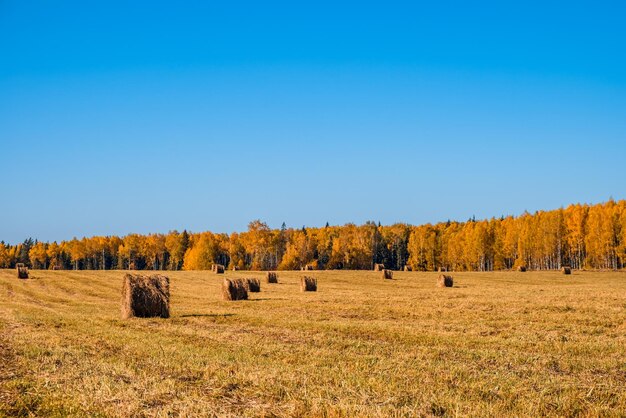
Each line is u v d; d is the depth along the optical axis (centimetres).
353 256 13038
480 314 2384
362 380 1086
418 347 1530
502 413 892
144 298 2441
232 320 2280
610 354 1465
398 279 6375
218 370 1184
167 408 905
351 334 1820
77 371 1191
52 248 15625
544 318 2217
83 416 872
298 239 13100
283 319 2244
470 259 12350
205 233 14062
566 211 11825
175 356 1367
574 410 927
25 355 1407
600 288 4088
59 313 2666
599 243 10294
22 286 5028
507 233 12194
